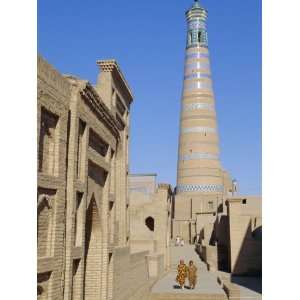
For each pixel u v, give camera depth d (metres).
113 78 22.12
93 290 14.44
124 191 24.16
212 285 27.45
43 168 9.36
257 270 33.25
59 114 9.98
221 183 62.22
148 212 37.38
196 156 61.53
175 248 46.94
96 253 14.70
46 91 9.16
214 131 62.75
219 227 38.88
